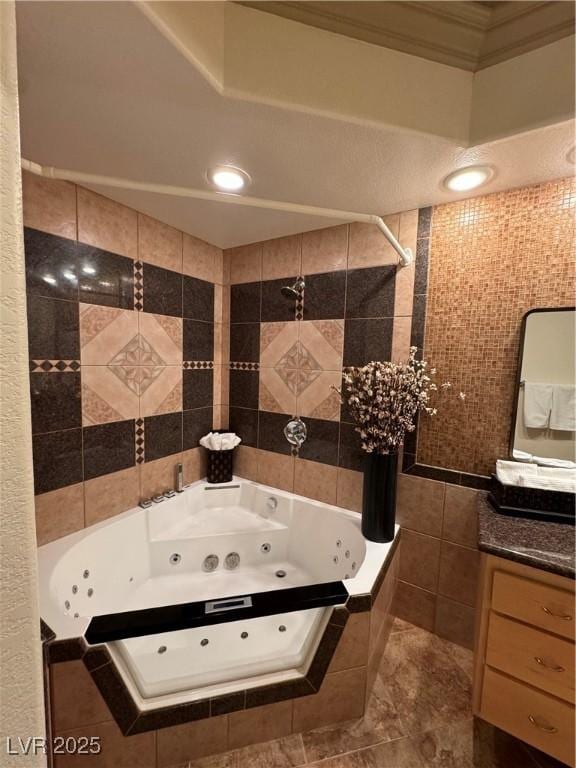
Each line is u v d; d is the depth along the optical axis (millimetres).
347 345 1712
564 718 919
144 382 1702
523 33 879
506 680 1003
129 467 1660
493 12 848
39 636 307
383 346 1612
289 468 1943
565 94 863
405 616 1610
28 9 636
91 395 1473
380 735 1125
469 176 1205
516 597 970
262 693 1055
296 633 1217
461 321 1422
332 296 1742
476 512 1426
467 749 1091
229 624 1212
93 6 633
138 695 987
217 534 1785
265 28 854
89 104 890
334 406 1772
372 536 1477
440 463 1493
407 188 1307
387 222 1569
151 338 1717
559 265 1228
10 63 274
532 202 1264
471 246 1387
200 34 765
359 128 950
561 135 943
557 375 1254
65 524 1405
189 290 1903
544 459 1287
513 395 1339
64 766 923
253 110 899
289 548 1878
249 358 2057
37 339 1275
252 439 2078
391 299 1577
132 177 1270
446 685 1308
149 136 1027
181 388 1911
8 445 282
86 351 1439
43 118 949
